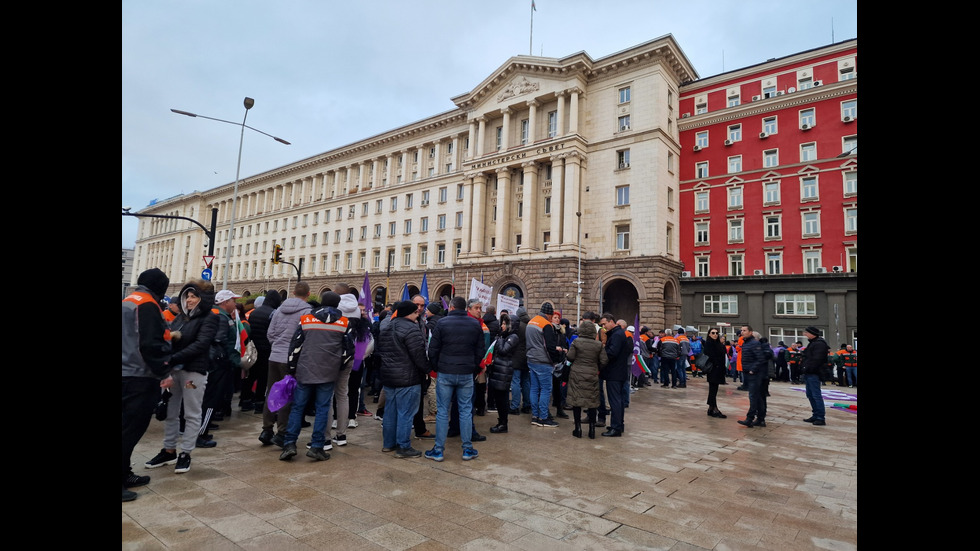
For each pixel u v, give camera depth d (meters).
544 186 36.38
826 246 28.94
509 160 37.03
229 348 6.79
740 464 6.78
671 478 5.91
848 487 5.79
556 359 9.38
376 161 51.31
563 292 32.09
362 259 50.78
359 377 8.55
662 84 33.03
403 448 6.48
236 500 4.59
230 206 71.25
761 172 31.53
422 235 44.88
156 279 4.79
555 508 4.71
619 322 9.38
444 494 5.01
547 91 35.97
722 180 33.00
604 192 33.62
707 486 5.65
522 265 34.31
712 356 10.91
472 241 38.50
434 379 8.47
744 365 10.04
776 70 32.00
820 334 10.50
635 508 4.80
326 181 56.91
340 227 53.59
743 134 32.59
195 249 73.50
